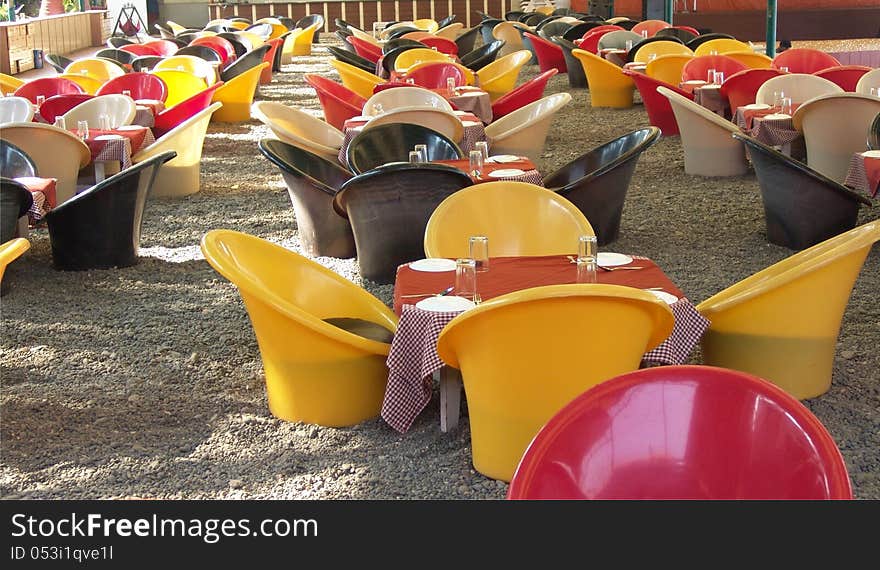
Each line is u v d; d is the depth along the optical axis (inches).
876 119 294.0
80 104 373.7
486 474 151.3
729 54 473.1
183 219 335.0
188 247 300.4
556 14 941.2
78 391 193.2
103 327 230.2
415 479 154.3
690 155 382.6
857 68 407.5
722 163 378.0
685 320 153.6
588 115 542.9
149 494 153.0
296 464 160.9
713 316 168.2
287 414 175.6
